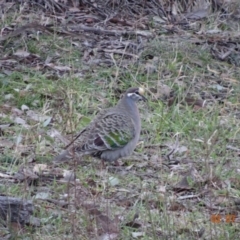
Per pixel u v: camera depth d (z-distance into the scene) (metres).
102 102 14.16
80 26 16.86
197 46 16.56
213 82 15.48
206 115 14.08
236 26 18.03
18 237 9.81
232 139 13.33
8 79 14.47
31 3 17.28
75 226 9.90
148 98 14.48
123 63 15.65
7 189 10.93
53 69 15.12
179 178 11.86
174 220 10.45
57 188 11.12
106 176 11.73
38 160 12.06
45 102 13.79
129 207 10.85
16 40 15.84
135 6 18.03
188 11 18.31
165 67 15.53
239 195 11.56
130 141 12.05
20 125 13.07
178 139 13.16
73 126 12.95
